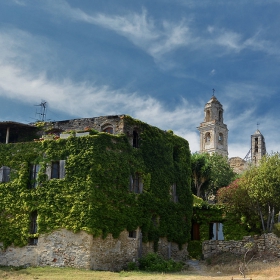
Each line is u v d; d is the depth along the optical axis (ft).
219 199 140.05
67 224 99.60
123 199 107.45
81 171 102.01
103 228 100.32
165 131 132.98
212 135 301.02
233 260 115.24
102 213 100.83
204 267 113.80
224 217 137.69
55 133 125.59
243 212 134.21
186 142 139.74
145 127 120.98
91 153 102.53
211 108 309.01
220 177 210.59
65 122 125.70
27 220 104.12
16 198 106.52
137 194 112.88
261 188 124.16
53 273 90.02
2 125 123.95
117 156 108.06
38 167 108.27
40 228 101.76
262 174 126.31
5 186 108.27
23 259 102.12
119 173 107.55
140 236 112.06
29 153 108.68
